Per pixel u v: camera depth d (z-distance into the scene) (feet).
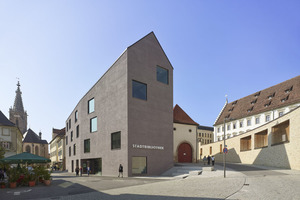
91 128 111.86
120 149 86.53
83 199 40.70
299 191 40.24
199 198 37.81
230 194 39.99
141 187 53.21
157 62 100.42
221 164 112.98
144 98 92.89
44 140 369.30
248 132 121.29
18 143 187.83
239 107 194.39
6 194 49.21
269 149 98.17
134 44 92.07
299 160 75.97
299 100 136.67
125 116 85.92
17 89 410.52
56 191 51.65
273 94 164.66
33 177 63.82
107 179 75.10
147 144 89.40
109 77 99.14
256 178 58.49
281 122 88.53
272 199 35.01
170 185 55.06
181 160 127.44
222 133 203.21
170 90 104.06
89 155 109.29
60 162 225.35
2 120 155.74
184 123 131.44
